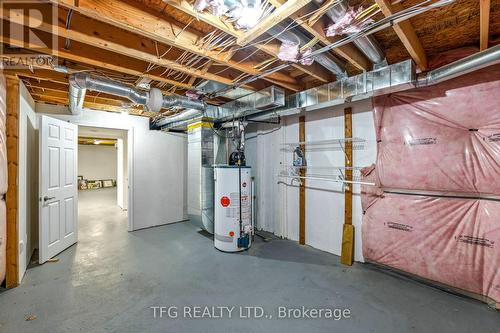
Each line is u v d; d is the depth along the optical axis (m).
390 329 1.88
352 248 3.09
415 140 2.56
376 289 2.46
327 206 3.49
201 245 3.78
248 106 3.28
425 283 2.57
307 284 2.57
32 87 2.95
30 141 3.29
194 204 4.42
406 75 2.17
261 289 2.47
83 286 2.51
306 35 1.90
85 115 4.16
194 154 4.41
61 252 3.45
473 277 2.24
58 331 1.86
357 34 1.71
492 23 1.95
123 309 2.13
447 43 2.23
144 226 4.78
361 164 3.09
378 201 2.90
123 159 6.66
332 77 2.89
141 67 2.44
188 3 1.44
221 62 2.16
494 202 2.15
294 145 3.93
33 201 3.44
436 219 2.46
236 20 1.58
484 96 2.15
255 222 4.64
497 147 2.08
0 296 2.31
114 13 1.53
